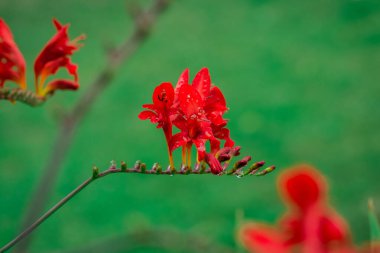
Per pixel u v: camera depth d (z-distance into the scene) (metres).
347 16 12.41
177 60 11.90
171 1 4.59
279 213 7.29
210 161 1.47
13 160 9.05
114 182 8.46
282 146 8.66
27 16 14.06
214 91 1.51
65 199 1.60
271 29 12.65
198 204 7.71
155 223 7.44
